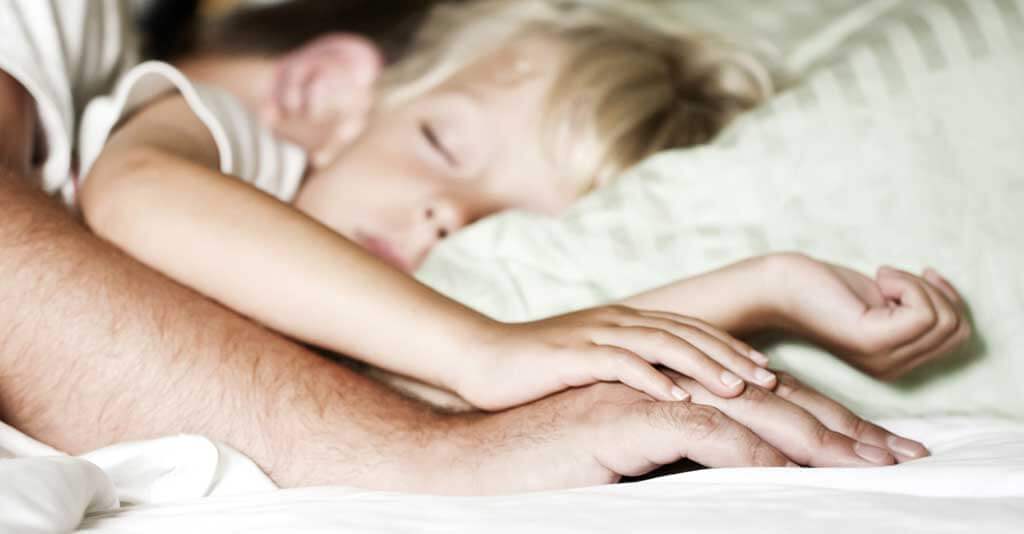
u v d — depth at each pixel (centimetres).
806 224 112
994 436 88
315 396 92
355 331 94
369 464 90
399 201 121
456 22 152
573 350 90
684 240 112
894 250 110
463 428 91
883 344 98
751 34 149
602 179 125
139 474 86
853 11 149
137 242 96
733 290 99
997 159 112
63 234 93
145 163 100
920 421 92
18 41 103
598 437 87
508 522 78
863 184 113
